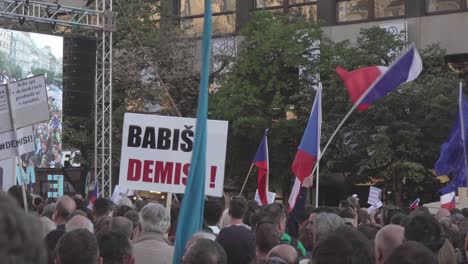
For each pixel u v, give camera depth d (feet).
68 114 77.66
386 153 80.38
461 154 47.09
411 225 16.43
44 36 80.07
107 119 81.35
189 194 15.69
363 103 34.58
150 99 100.89
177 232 15.62
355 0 103.35
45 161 81.82
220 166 27.43
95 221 27.22
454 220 29.78
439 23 97.55
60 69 80.38
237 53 98.02
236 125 89.35
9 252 5.47
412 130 81.92
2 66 79.51
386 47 86.79
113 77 98.94
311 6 107.14
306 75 91.40
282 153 91.71
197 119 15.76
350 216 28.37
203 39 15.76
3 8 75.66
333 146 86.22
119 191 45.70
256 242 17.74
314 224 19.71
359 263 12.07
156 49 102.58
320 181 101.09
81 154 99.04
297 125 90.02
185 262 12.73
